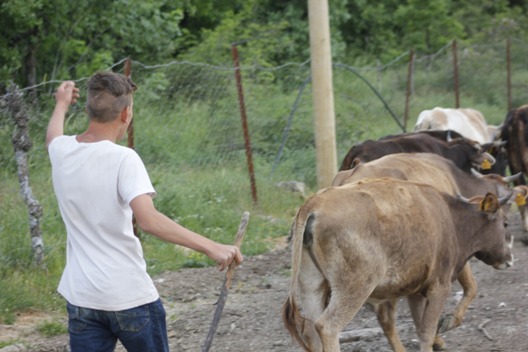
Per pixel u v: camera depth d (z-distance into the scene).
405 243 5.80
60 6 14.38
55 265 8.60
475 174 8.20
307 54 22.31
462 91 22.33
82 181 4.12
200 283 8.72
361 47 26.77
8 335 7.12
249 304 8.03
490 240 6.59
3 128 8.84
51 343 6.96
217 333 7.20
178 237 3.98
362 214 5.64
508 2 31.61
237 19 20.34
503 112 21.72
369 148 9.23
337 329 5.62
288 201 12.04
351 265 5.62
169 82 11.99
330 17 23.77
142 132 11.14
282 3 23.45
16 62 13.78
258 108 14.09
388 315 6.31
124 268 4.14
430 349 6.15
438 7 26.52
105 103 4.21
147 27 15.38
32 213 8.41
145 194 4.02
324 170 11.41
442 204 6.20
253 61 17.39
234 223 10.63
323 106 11.32
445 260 6.15
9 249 8.48
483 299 7.99
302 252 5.79
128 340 4.18
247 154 11.66
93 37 15.88
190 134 11.80
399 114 18.75
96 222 4.12
